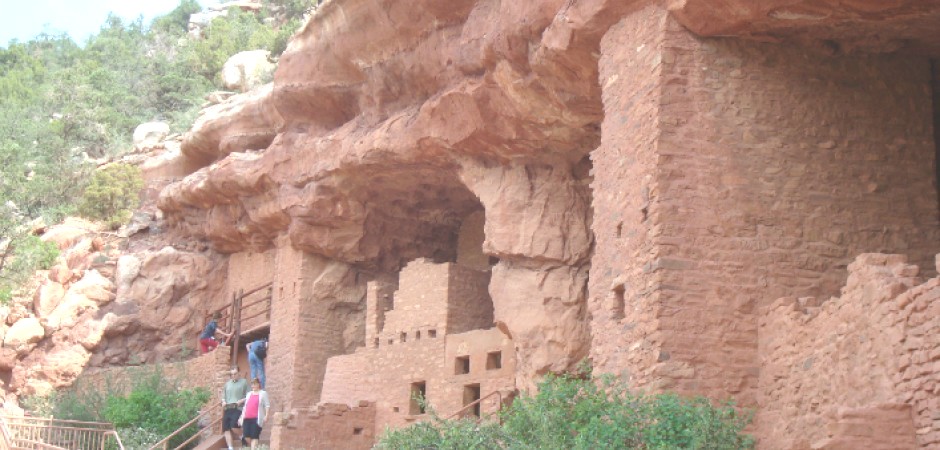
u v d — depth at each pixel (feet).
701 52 43.24
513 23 53.11
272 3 194.90
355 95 73.97
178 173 109.29
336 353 81.30
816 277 41.96
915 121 44.88
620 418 37.14
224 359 83.66
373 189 76.33
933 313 31.35
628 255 43.24
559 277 62.85
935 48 44.83
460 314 68.49
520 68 55.21
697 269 41.04
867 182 43.68
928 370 31.30
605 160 46.34
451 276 68.69
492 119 61.16
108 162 119.85
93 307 96.73
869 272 34.35
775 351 39.37
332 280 81.56
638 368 41.04
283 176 80.18
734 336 40.52
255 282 92.58
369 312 73.77
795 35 43.62
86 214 108.37
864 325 34.24
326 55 73.72
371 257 81.35
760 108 43.29
